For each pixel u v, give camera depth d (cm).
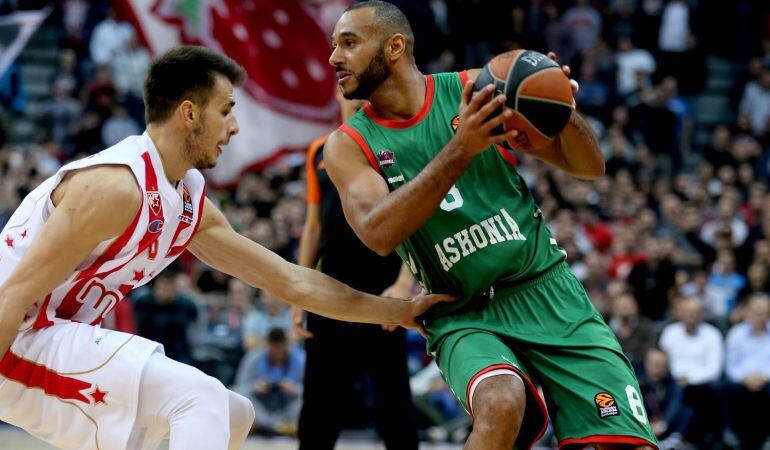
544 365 411
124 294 414
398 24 410
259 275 434
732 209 1383
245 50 1074
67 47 1736
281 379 1002
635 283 1155
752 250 1288
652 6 1847
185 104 390
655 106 1619
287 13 1083
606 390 400
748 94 1727
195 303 1027
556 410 411
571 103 381
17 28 1504
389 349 552
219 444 380
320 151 568
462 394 394
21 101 1733
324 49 1087
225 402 389
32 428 396
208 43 1072
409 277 554
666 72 1758
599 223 1359
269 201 1351
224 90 398
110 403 382
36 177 1358
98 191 374
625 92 1712
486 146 367
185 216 406
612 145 1539
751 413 934
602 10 1778
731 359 1006
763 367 993
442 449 935
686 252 1316
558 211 1341
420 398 1013
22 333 389
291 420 995
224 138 402
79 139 1515
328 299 434
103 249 387
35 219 392
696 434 934
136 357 383
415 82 417
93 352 383
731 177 1510
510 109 372
